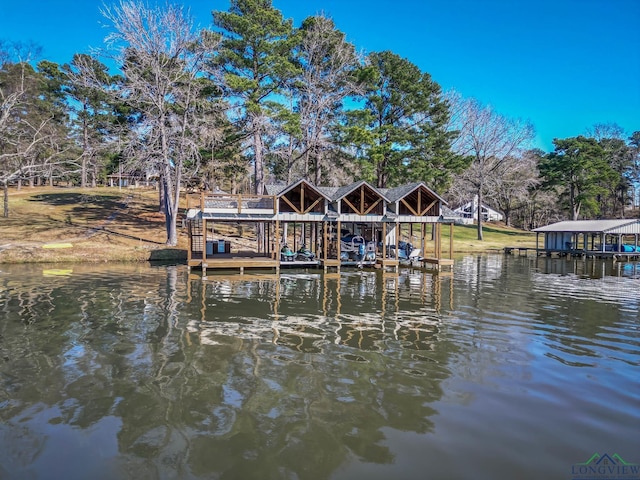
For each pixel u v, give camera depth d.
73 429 6.43
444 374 8.70
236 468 5.49
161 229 37.78
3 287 18.62
